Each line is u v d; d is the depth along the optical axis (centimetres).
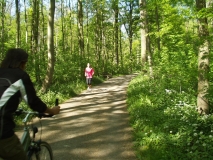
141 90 1267
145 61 1939
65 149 584
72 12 2923
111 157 541
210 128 643
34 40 1906
